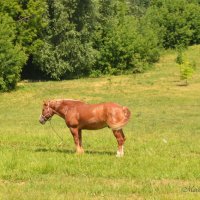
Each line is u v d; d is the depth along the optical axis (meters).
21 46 48.28
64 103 15.82
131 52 55.78
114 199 10.03
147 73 55.97
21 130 23.59
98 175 12.55
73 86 48.16
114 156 15.09
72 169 12.98
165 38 72.12
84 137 20.56
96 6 53.47
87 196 10.22
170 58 66.19
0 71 44.16
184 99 41.34
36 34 50.81
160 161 14.21
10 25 46.75
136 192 10.73
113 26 56.28
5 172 12.59
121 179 12.16
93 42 55.69
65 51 51.44
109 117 15.03
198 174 12.57
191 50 71.00
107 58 55.59
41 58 50.78
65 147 17.94
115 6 60.31
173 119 30.89
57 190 10.82
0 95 44.09
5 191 10.70
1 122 29.56
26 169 12.97
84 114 15.32
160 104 38.91
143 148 17.89
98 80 51.84
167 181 11.92
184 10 73.50
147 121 29.84
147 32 62.75
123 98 42.34
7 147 17.55
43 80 53.44
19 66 45.69
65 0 50.41
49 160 13.95
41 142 19.00
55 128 25.38
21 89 46.50
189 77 49.22
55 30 51.12
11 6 49.06
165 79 51.50
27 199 9.95
